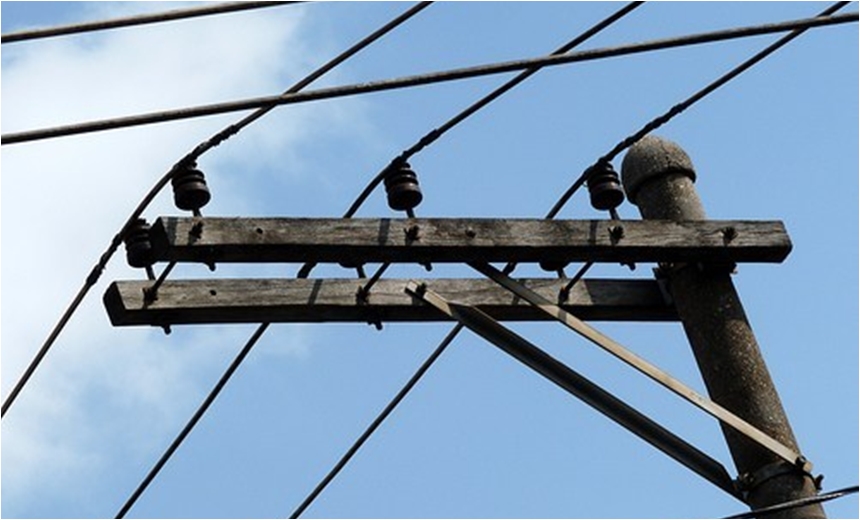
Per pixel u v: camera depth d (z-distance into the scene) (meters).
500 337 15.54
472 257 15.22
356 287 15.35
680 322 16.69
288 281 15.19
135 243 14.47
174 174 14.34
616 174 16.17
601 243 15.63
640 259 15.95
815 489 15.73
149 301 14.72
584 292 16.36
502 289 15.99
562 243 15.47
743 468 15.86
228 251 14.30
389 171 15.03
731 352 16.20
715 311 16.34
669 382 15.73
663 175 17.00
